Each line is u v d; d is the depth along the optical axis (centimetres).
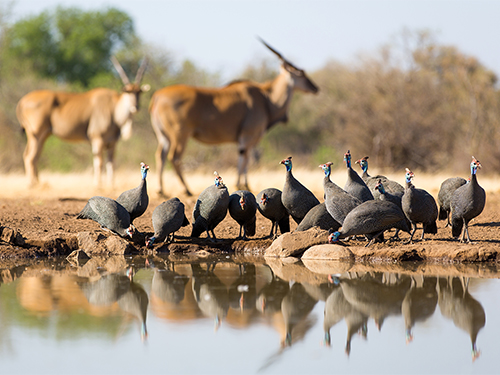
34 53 9212
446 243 1984
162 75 7262
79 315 1345
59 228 2277
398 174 5428
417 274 1731
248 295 1519
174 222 2062
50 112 3881
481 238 2108
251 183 3847
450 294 1520
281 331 1270
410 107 6212
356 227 1925
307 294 1532
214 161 6281
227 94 3484
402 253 1916
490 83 6306
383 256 1925
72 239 2105
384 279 1673
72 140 3978
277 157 6725
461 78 6266
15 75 7431
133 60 7450
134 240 2120
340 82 7331
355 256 1941
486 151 5466
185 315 1363
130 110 3784
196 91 3391
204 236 2252
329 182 2045
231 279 1681
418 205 1933
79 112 3866
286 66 3716
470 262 1891
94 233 2098
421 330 1278
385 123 6169
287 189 2081
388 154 6103
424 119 6119
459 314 1371
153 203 3012
